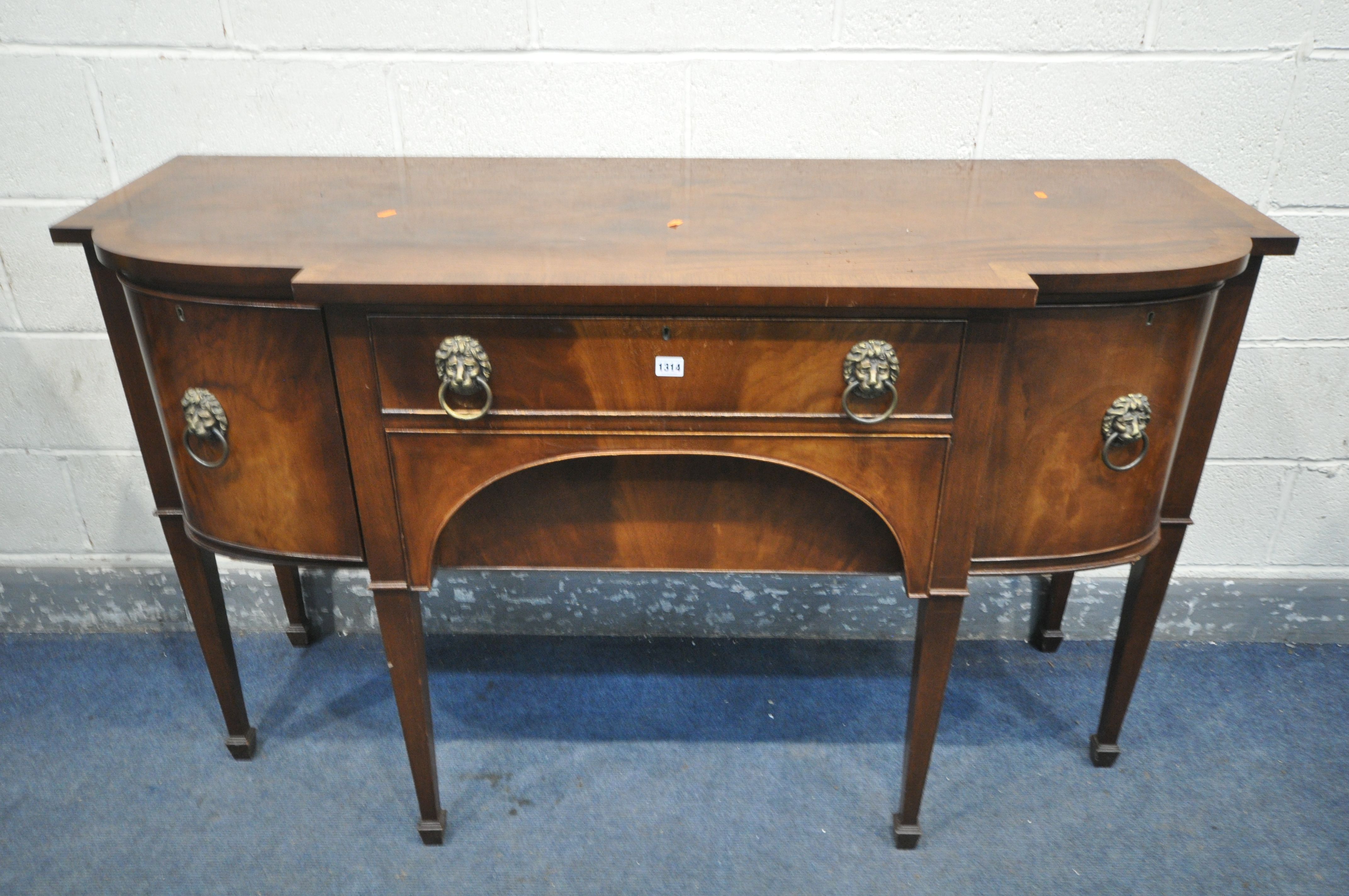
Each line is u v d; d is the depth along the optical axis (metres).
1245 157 1.36
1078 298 0.97
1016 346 0.99
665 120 1.36
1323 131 1.33
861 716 1.50
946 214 1.11
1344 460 1.53
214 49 1.32
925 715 1.19
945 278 0.91
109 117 1.36
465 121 1.37
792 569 1.13
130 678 1.56
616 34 1.31
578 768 1.40
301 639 1.63
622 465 1.05
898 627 1.65
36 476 1.58
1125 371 1.01
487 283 0.89
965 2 1.28
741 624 1.66
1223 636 1.65
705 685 1.56
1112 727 1.37
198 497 1.13
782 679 1.57
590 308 0.94
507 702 1.52
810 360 0.96
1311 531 1.59
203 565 1.26
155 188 1.21
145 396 1.15
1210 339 1.10
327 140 1.38
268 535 1.12
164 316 1.02
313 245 1.00
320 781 1.37
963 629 1.65
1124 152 1.37
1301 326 1.44
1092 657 1.62
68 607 1.66
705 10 1.29
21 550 1.64
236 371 1.02
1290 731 1.46
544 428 1.00
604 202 1.15
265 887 1.22
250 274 0.94
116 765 1.39
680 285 0.89
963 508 1.04
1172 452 1.09
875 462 1.01
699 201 1.16
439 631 1.67
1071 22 1.29
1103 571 1.62
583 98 1.35
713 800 1.35
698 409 0.99
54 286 1.45
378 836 1.29
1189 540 1.62
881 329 0.94
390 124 1.37
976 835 1.29
